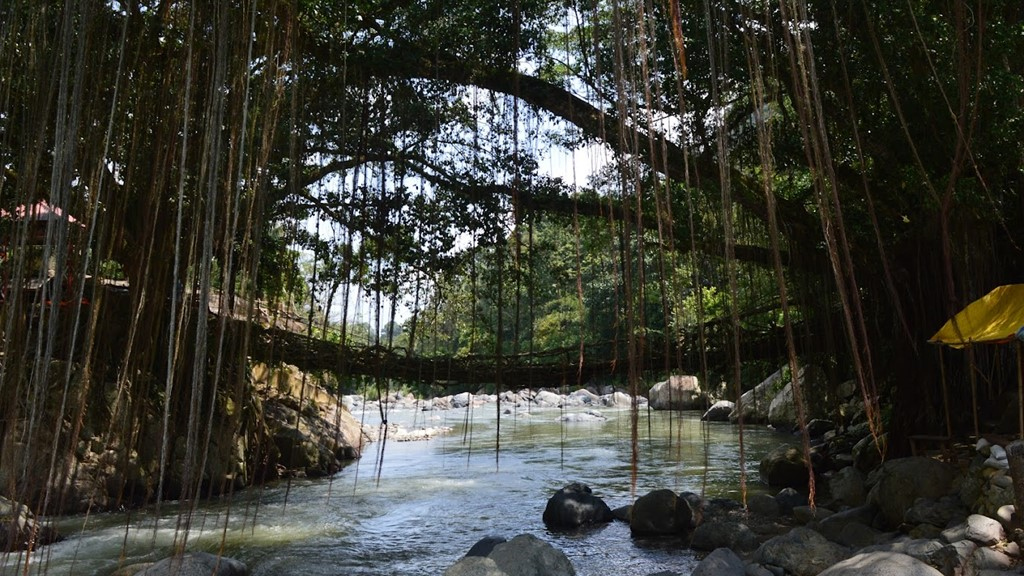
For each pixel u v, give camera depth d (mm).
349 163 4582
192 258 2275
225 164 2809
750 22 1779
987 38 6930
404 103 5441
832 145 7348
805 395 12984
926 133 8086
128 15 2240
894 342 11000
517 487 13938
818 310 11211
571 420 28484
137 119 2891
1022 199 9969
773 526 9789
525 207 8688
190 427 1949
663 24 6551
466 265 8445
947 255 2314
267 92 2533
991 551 6148
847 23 6977
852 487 10547
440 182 7742
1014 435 9125
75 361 4711
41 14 2592
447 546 9617
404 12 8062
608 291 9328
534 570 7391
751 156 8344
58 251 2027
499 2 7945
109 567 7977
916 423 11062
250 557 8906
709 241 4020
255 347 6902
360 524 10828
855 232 10375
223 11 2234
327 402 18391
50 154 2736
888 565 5758
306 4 6777
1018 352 6602
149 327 2971
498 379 3160
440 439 22828
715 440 19391
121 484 2840
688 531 10000
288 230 3316
